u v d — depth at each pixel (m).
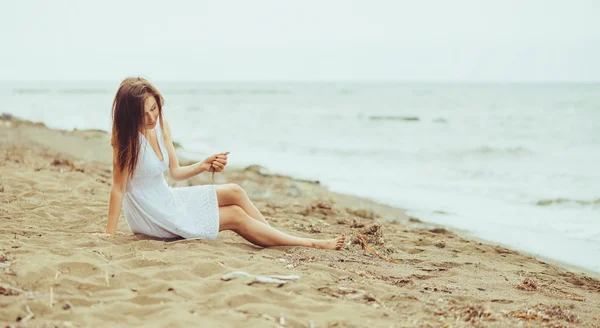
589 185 10.45
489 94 67.44
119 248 4.18
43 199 6.50
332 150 16.98
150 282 3.36
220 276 3.58
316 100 60.53
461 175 12.12
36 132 16.42
